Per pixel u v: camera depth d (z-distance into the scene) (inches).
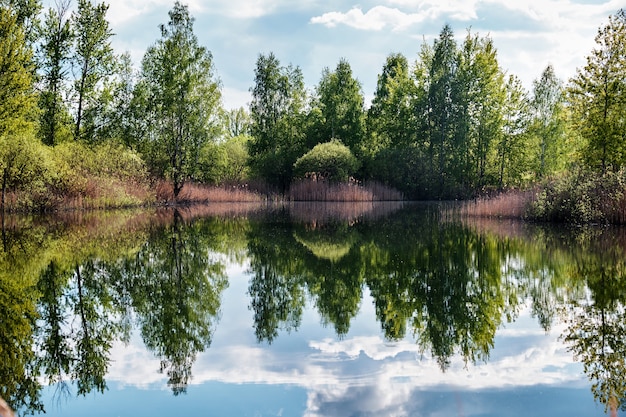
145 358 195.8
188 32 1226.6
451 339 214.1
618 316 243.4
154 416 144.9
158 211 959.6
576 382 166.9
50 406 154.1
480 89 1521.9
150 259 408.5
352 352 199.3
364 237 553.0
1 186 826.2
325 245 493.4
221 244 497.7
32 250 444.8
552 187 737.6
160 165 1273.4
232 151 1732.3
